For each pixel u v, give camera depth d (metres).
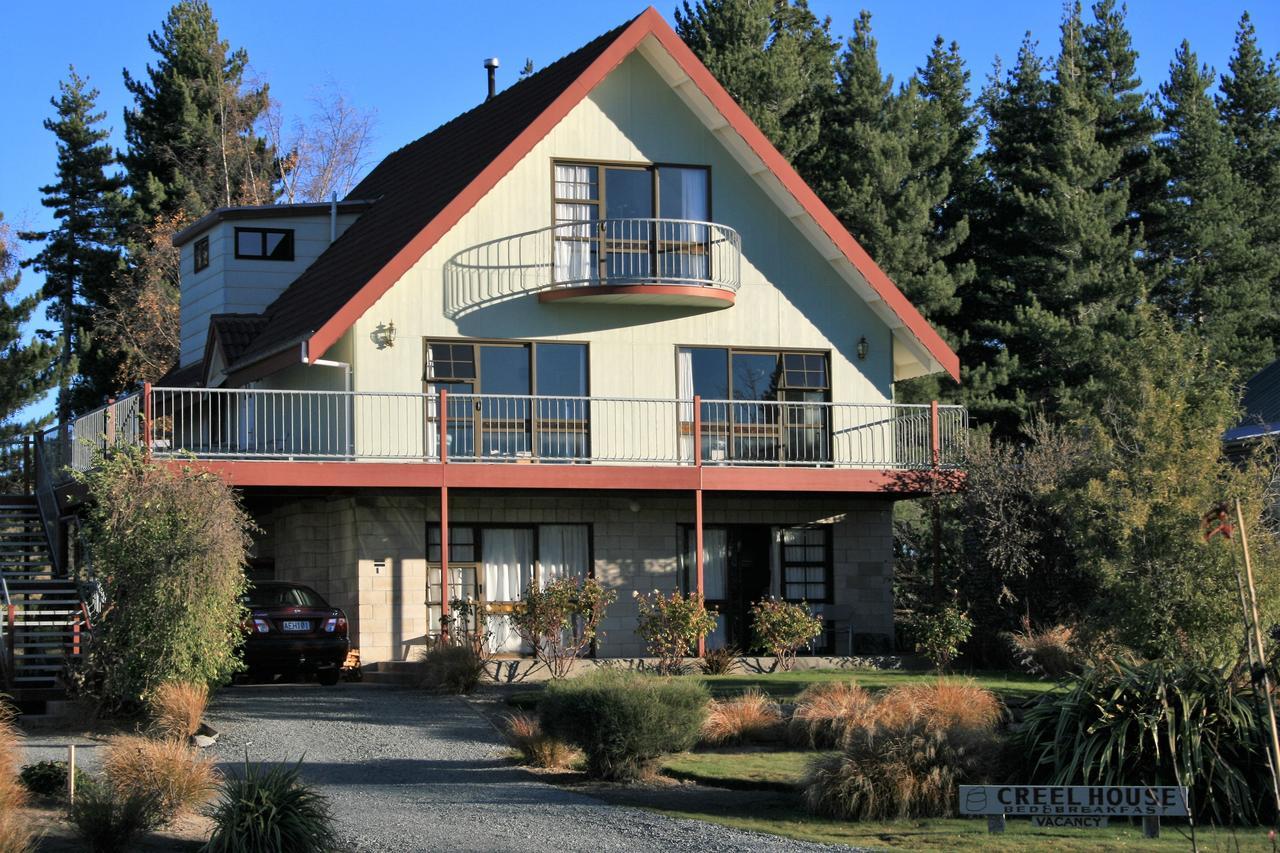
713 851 11.44
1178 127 48.94
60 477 26.14
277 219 31.20
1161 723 13.04
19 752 14.18
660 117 27.39
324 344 24.17
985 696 16.16
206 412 30.20
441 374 25.67
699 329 27.42
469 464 24.05
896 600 29.98
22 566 24.81
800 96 47.59
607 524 26.91
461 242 25.95
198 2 54.25
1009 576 24.23
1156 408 17.88
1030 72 47.56
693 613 23.92
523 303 26.30
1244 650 13.72
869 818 12.80
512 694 21.20
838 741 14.84
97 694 18.38
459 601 24.23
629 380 26.89
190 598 17.97
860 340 28.39
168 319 46.59
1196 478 17.28
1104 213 44.97
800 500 28.17
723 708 17.08
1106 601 17.92
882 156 44.31
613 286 26.06
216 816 11.62
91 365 47.50
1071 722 13.49
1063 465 24.20
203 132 52.22
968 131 49.28
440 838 11.98
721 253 27.33
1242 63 52.00
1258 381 30.61
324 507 26.44
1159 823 11.84
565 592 23.72
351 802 13.59
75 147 53.62
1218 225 46.16
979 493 24.50
